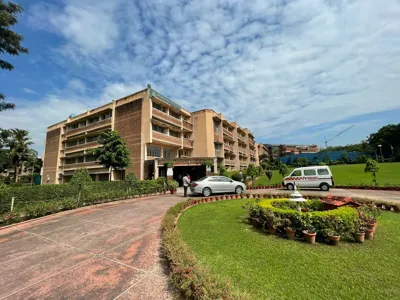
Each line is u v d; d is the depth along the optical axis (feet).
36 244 18.01
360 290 10.16
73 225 23.72
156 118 82.69
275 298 9.55
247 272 11.93
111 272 12.69
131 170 79.61
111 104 93.40
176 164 76.13
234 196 41.52
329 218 17.28
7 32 34.22
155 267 13.21
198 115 106.93
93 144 99.76
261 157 235.81
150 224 23.17
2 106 40.16
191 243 16.61
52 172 123.24
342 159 180.55
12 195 29.53
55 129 128.16
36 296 10.48
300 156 218.18
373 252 14.70
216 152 109.19
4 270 13.32
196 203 34.94
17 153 107.96
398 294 9.82
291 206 25.18
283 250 15.16
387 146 173.06
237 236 18.31
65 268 13.37
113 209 32.40
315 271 12.04
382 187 52.21
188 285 9.61
